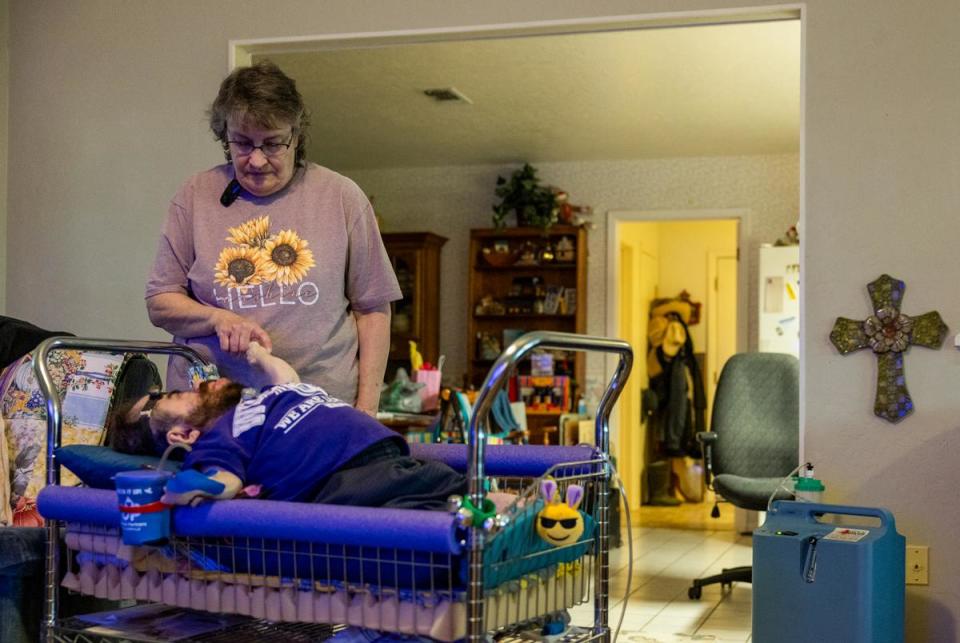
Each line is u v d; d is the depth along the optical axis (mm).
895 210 3383
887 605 3035
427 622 1623
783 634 3035
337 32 3801
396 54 5430
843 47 3430
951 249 3342
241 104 2061
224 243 2229
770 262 7035
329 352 2236
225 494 1742
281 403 1868
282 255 2207
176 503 1729
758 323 7469
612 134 7160
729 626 4242
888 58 3402
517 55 5441
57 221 4016
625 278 8672
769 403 5238
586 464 1949
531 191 7801
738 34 5074
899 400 3342
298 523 1648
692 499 8922
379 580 1658
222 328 2113
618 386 2045
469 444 1609
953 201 3346
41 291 4020
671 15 3543
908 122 3385
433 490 1806
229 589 1779
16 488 2725
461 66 5648
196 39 3912
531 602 1776
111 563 1913
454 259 8367
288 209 2227
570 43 5238
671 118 6691
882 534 3055
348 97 6277
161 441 1987
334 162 8219
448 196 8383
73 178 4008
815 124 3441
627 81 5887
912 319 3342
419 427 5855
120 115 3973
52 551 1998
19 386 2830
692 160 7859
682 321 9031
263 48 3932
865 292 3391
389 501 1765
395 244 8109
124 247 3949
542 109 6512
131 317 3930
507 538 1649
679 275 9547
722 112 6516
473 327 8094
